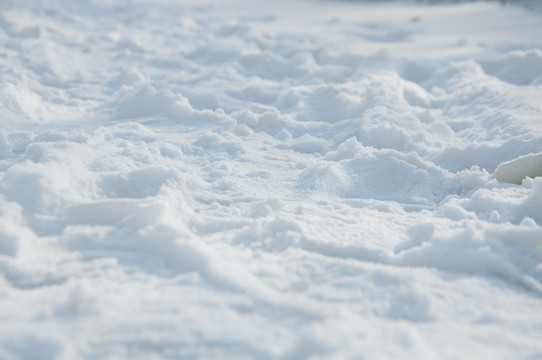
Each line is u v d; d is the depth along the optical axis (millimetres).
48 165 3000
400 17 12828
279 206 3062
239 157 4027
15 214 2617
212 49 7633
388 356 1705
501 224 2734
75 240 2541
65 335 1792
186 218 2799
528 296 2250
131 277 2270
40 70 6469
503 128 4332
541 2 14125
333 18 12531
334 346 1712
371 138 4309
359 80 5945
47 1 15109
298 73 6777
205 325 1887
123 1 17234
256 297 2072
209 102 5191
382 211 3215
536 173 3412
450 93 5965
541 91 5203
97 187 3064
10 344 1729
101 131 4359
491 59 6859
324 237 2693
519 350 1863
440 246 2508
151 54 8492
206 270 2262
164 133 4453
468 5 14289
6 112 4699
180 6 16312
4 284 2213
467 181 3543
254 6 16359
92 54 8297
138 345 1790
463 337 1933
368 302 2129
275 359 1715
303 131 4684
